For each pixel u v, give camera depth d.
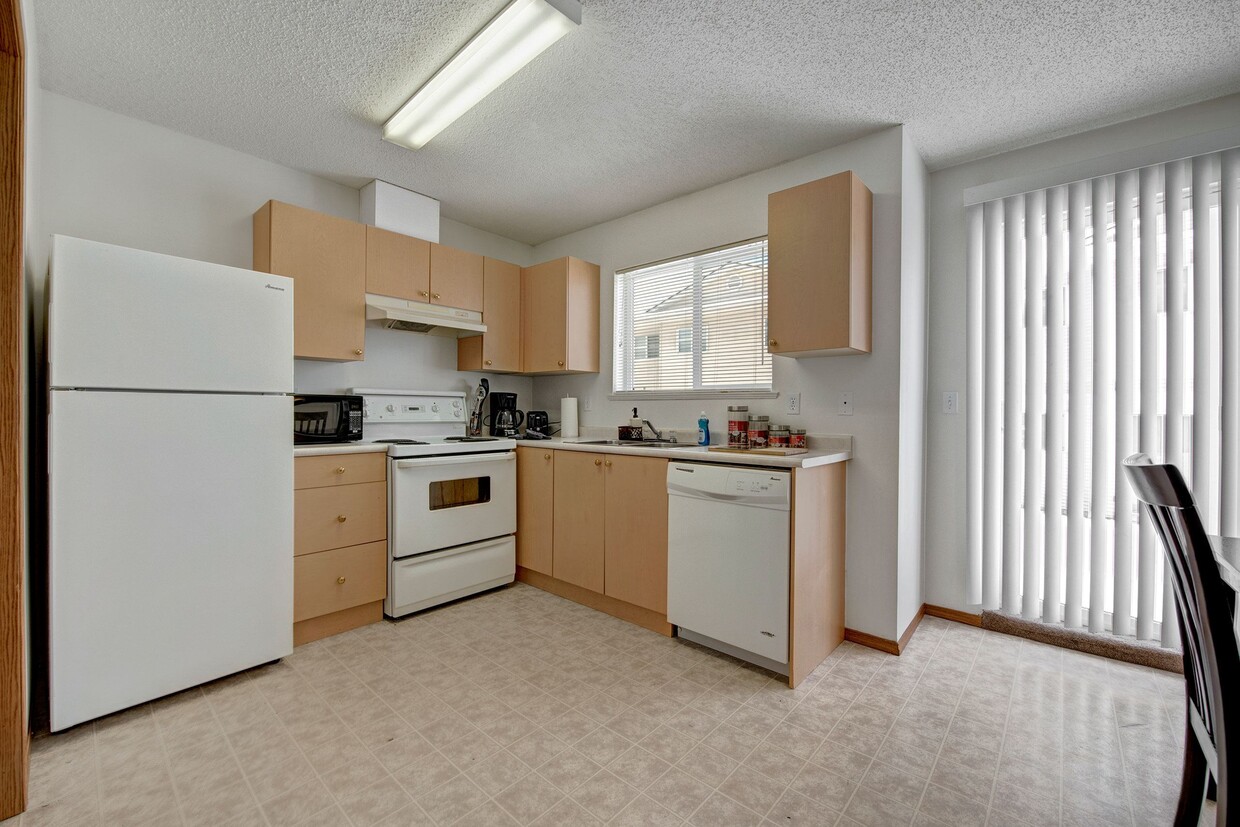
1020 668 2.11
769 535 2.01
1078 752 1.58
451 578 2.76
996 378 2.49
